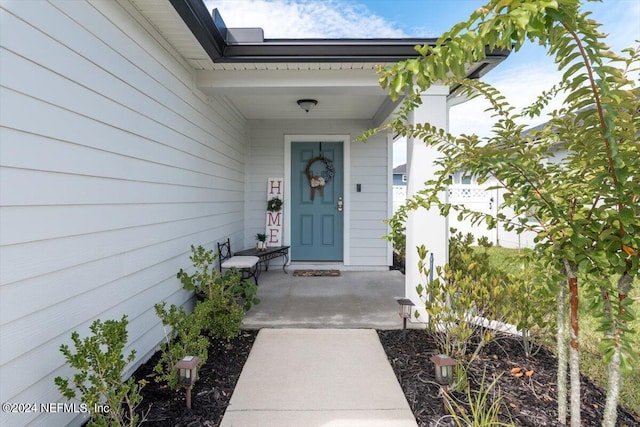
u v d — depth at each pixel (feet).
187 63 10.29
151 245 8.22
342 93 11.67
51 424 5.16
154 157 8.31
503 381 7.36
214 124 12.94
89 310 6.00
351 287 15.11
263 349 8.90
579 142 4.73
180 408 6.32
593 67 3.69
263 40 10.00
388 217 18.63
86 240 5.92
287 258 18.49
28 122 4.70
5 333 4.38
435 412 6.37
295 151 19.01
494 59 9.37
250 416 6.22
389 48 9.84
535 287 8.09
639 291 10.61
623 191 4.41
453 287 8.12
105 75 6.40
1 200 4.32
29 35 4.69
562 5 3.21
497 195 29.27
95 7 6.10
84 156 5.84
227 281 10.37
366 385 7.25
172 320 7.36
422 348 9.04
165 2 7.22
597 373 7.84
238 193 17.08
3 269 4.35
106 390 4.90
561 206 5.19
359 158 18.61
